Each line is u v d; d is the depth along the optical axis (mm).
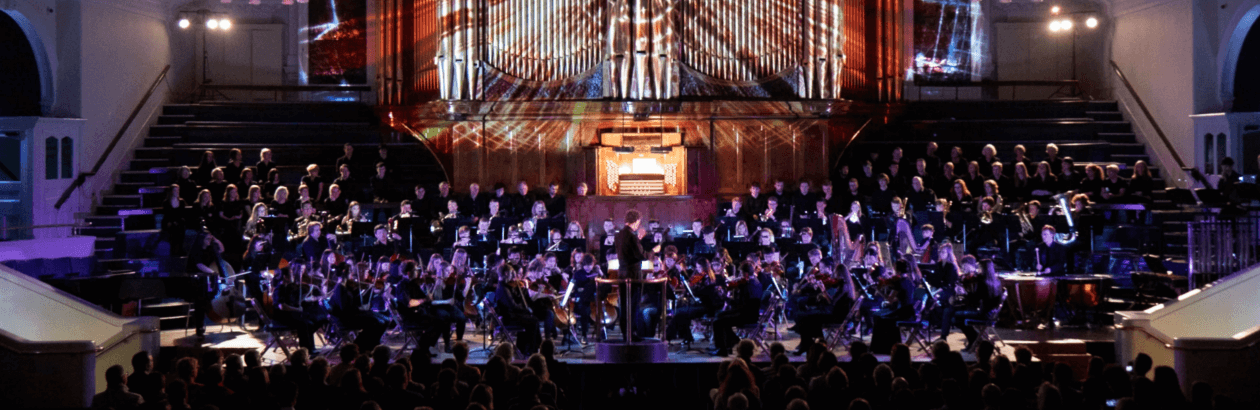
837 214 16031
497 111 17656
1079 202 15109
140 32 19422
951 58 21453
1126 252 15180
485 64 17453
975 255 15727
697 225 15484
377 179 17188
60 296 11961
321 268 12945
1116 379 8117
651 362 11820
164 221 15336
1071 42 21375
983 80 21328
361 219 16062
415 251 15727
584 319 13211
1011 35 21516
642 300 13039
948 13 21406
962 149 18922
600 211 17469
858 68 18203
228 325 14531
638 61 17328
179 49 20953
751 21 17516
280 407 7805
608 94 17438
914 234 15938
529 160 18078
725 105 17656
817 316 12375
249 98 21344
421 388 8562
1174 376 7656
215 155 18500
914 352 12688
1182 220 16500
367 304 13250
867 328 13742
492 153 18078
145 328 12148
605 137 18031
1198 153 17859
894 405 7414
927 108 19922
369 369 9117
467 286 13039
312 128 19125
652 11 17328
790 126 18188
